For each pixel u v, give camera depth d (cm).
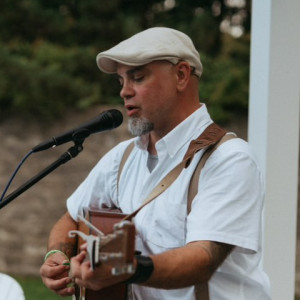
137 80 527
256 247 500
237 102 1659
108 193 593
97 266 438
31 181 575
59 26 1984
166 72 526
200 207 504
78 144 582
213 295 518
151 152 561
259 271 539
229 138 527
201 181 515
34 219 1678
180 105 538
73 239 605
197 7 2120
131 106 530
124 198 567
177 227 521
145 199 533
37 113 1702
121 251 411
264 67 719
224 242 491
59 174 1678
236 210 498
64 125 1709
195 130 539
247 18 2069
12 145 1697
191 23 2038
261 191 516
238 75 1695
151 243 530
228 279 521
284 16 709
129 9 2130
